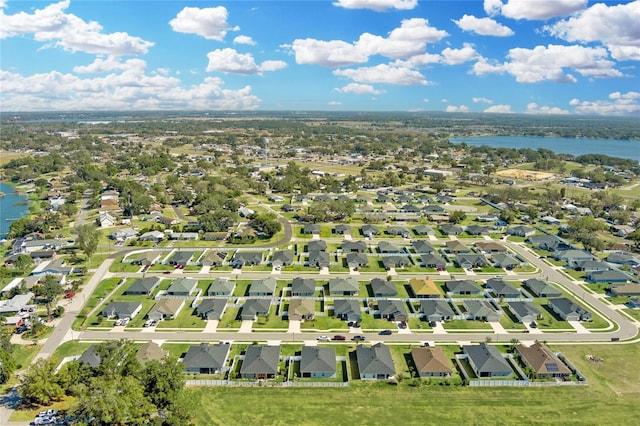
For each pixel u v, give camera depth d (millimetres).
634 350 100750
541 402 82250
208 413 78438
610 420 77625
